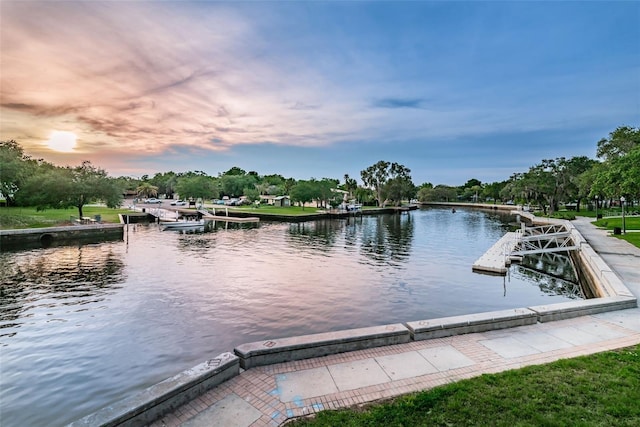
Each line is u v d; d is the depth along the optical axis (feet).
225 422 13.39
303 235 119.44
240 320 37.40
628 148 105.81
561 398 14.34
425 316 39.22
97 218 121.39
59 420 20.59
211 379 15.80
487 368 17.79
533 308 25.55
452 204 361.92
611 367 17.06
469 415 13.35
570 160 195.72
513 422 12.85
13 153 131.95
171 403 14.10
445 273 61.36
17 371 26.17
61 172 127.75
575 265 69.21
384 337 20.59
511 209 279.08
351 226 154.71
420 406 14.03
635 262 51.34
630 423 12.64
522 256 74.18
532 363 18.26
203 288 50.47
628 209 186.70
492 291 49.85
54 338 32.35
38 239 93.09
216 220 170.09
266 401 14.82
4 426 19.94
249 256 77.77
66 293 47.32
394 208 261.24
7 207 144.87
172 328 35.01
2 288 49.83
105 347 30.53
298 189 222.48
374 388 15.85
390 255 80.33
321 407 14.35
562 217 154.51
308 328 35.32
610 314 26.63
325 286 51.96
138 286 51.26
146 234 116.47
